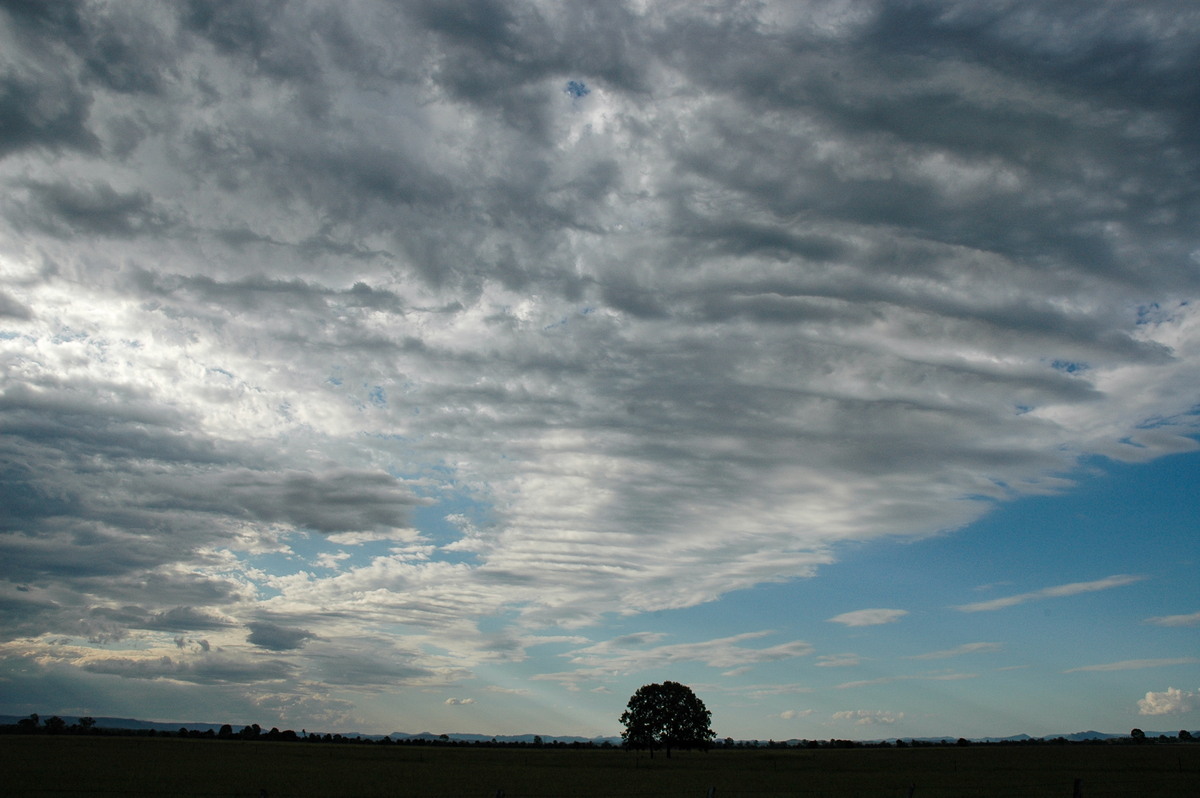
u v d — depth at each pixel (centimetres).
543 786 6075
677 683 12988
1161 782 5981
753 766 9919
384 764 9325
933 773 7738
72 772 6341
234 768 7606
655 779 7044
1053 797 4600
